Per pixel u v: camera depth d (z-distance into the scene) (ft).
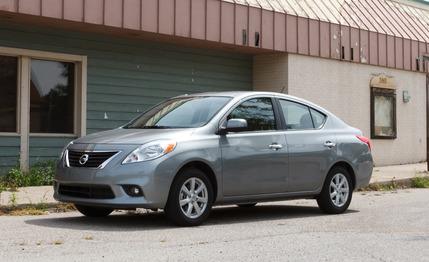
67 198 27.66
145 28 46.39
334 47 60.85
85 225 27.94
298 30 57.52
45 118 45.96
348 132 34.37
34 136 45.03
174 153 26.73
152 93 51.24
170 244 23.41
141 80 50.55
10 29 43.68
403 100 69.00
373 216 32.40
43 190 39.22
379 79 65.98
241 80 58.08
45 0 41.37
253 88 59.11
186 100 31.27
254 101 30.83
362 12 66.13
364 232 26.96
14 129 44.37
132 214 32.17
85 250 22.00
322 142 32.60
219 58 56.03
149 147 26.50
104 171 26.32
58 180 28.07
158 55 51.60
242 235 25.80
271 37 55.21
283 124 31.50
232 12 52.16
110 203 26.17
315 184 32.24
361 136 34.96
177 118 29.81
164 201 26.66
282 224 29.27
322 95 60.34
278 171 30.55
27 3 40.60
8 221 29.07
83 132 47.09
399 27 68.85
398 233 26.76
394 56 66.95
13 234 25.29
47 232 25.85
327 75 60.80
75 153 27.81
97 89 47.98
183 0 48.62
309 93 59.16
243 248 22.88
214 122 28.73
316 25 59.21
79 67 47.37
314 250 22.67
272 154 30.27
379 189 48.52
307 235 25.99
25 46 44.37
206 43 52.21
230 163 28.63
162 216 31.30
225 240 24.50
